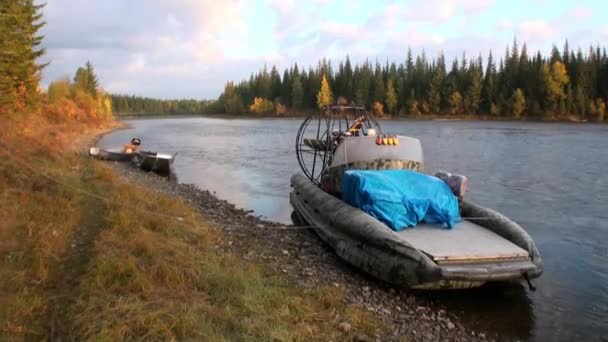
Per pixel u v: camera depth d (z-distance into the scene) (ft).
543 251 31.60
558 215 41.34
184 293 18.66
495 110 262.26
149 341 14.83
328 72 363.35
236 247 28.37
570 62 276.41
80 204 32.07
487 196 49.57
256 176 66.13
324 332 17.62
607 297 24.25
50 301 17.02
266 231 33.83
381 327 19.16
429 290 24.38
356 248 26.04
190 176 66.13
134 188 40.47
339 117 39.58
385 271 23.44
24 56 90.33
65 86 204.54
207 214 38.55
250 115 388.37
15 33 84.84
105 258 19.97
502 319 21.65
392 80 318.04
